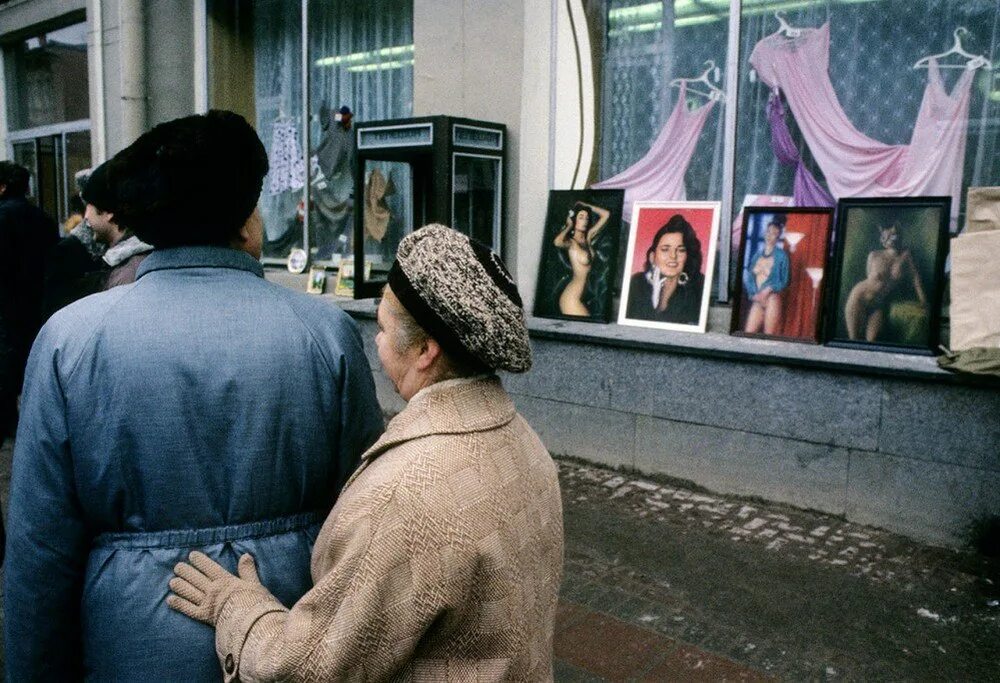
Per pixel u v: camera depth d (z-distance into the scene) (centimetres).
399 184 620
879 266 415
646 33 502
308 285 685
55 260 348
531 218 543
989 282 368
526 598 114
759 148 469
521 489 116
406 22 630
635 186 518
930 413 377
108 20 771
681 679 279
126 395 122
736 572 358
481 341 110
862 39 429
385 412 601
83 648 128
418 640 108
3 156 1030
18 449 126
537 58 530
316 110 700
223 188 132
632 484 466
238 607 119
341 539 109
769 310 450
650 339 461
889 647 298
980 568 359
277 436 129
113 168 133
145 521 125
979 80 399
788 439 421
